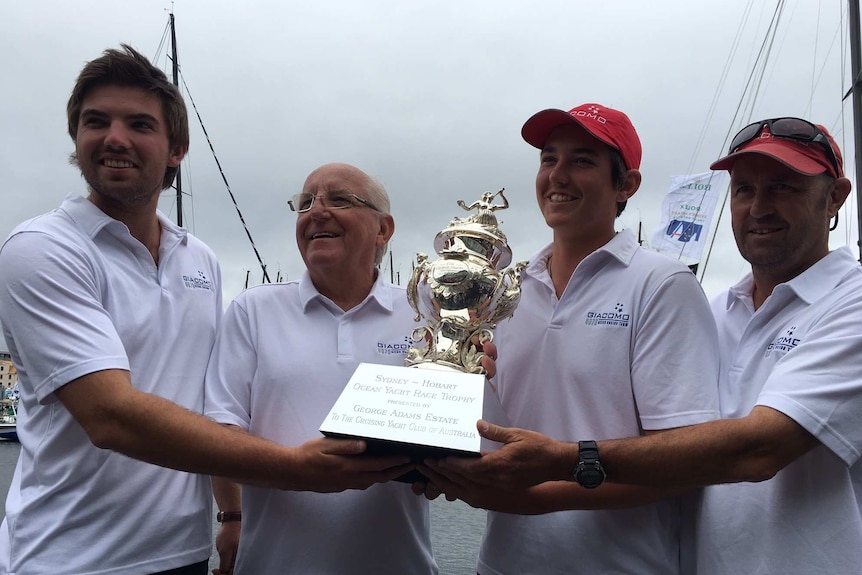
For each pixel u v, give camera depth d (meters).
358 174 2.72
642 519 2.37
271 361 2.57
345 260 2.65
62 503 2.31
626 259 2.48
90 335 2.19
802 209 2.40
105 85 2.45
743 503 2.25
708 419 2.21
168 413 2.08
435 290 2.47
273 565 2.46
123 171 2.43
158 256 2.66
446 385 2.18
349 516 2.47
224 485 3.07
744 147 2.53
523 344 2.61
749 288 2.65
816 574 2.07
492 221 2.63
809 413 2.04
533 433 2.04
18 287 2.23
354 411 2.08
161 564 2.36
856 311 2.17
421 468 2.14
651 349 2.31
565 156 2.57
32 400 2.38
